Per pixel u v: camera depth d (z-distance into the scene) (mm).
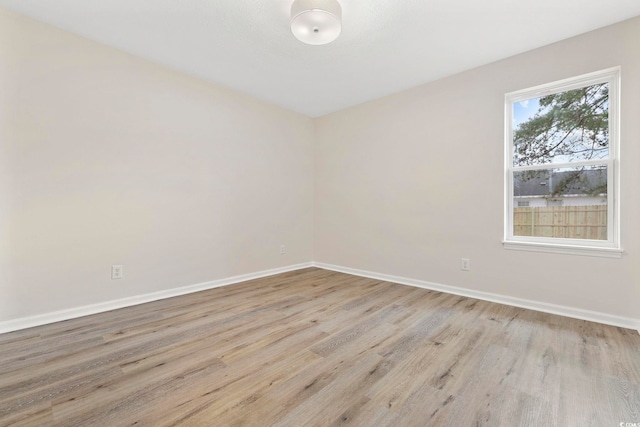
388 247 3805
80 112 2508
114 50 2682
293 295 3152
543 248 2635
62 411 1337
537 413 1337
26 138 2262
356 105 4137
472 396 1459
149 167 2926
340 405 1391
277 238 4211
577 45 2455
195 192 3285
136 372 1663
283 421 1282
